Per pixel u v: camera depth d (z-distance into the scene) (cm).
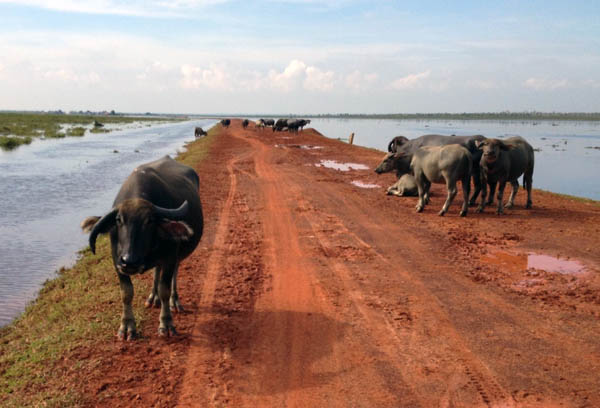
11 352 587
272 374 522
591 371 529
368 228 1204
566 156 4256
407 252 998
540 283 816
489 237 1120
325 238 1105
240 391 489
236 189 1778
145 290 741
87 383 493
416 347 586
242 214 1350
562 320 665
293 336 614
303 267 895
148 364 534
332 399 477
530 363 546
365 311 695
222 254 966
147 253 518
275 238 1098
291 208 1446
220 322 650
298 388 496
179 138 5666
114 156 3347
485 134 8138
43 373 513
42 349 575
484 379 512
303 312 690
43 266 1005
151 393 480
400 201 1585
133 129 8262
